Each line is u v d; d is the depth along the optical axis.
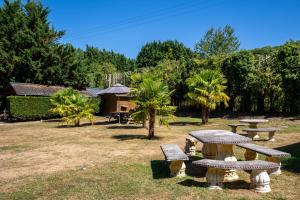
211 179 7.43
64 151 13.34
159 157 11.52
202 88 22.39
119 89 29.45
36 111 31.56
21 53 40.28
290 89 22.78
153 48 75.62
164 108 16.23
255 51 26.92
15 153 13.16
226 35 70.81
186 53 77.31
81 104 25.17
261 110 25.86
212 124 22.78
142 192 7.31
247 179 8.21
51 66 40.66
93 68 53.25
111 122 27.81
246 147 9.48
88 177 8.89
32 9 43.31
